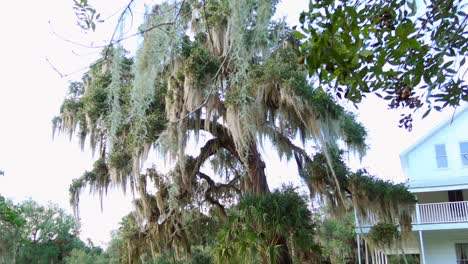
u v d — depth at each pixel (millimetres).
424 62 3287
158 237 11438
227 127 9945
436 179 17453
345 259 20578
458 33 3205
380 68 3045
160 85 10508
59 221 36500
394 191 10852
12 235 12758
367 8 2965
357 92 3271
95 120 11094
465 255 16844
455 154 18359
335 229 19500
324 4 2742
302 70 8711
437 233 17219
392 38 2973
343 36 2750
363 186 10742
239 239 8578
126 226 12453
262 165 10570
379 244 13242
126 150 10680
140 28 4711
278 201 8852
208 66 9195
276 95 9141
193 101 9250
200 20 9227
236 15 4219
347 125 10688
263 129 9383
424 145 18750
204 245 12844
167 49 5227
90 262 28750
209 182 12344
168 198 11000
